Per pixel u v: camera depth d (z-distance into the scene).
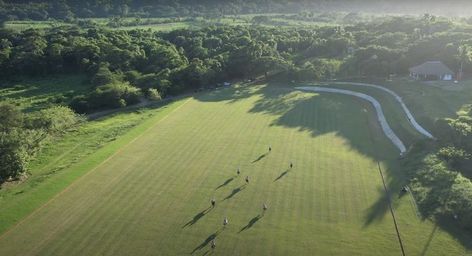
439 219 75.12
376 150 106.75
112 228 77.44
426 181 86.69
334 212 79.94
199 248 71.31
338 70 174.25
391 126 121.06
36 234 76.19
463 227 72.06
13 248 72.44
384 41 190.00
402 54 168.12
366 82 162.88
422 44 168.12
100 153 110.75
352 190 87.50
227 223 77.81
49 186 93.69
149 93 160.00
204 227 77.00
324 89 161.25
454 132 99.69
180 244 72.50
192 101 156.00
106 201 86.69
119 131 128.88
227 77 183.88
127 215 81.50
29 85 188.50
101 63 190.75
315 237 72.94
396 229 73.69
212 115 138.38
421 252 67.62
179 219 79.62
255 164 100.94
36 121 126.75
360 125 124.81
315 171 96.38
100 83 172.50
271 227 76.25
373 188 87.75
